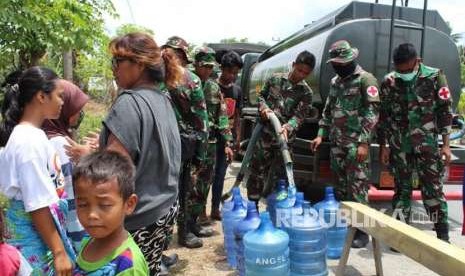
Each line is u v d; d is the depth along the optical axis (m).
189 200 4.62
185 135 3.91
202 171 4.64
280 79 4.92
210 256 4.24
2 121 2.38
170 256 4.00
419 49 5.60
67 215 2.55
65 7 5.07
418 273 3.90
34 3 4.55
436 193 4.30
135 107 2.15
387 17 5.95
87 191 1.63
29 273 1.99
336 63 4.41
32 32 4.94
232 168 8.98
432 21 6.13
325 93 5.45
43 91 2.29
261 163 4.99
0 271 1.84
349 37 5.39
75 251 2.66
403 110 4.37
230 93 5.98
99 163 1.68
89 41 5.43
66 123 2.86
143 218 2.14
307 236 3.36
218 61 6.30
